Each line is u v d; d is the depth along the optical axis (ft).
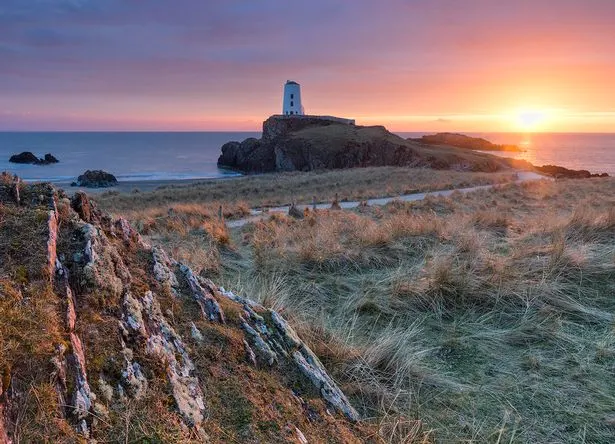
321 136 247.29
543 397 10.41
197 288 9.84
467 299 16.21
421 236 24.81
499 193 64.34
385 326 14.61
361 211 48.78
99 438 5.60
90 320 7.00
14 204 8.68
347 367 11.27
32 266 7.14
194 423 6.41
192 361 7.73
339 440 7.54
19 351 5.74
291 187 113.91
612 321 14.06
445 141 463.83
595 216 27.09
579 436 9.07
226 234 29.43
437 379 11.10
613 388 10.70
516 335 13.58
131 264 9.41
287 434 6.93
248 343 9.01
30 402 5.36
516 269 18.21
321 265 20.74
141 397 6.36
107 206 78.02
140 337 7.23
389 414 9.62
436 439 8.87
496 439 8.96
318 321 14.06
